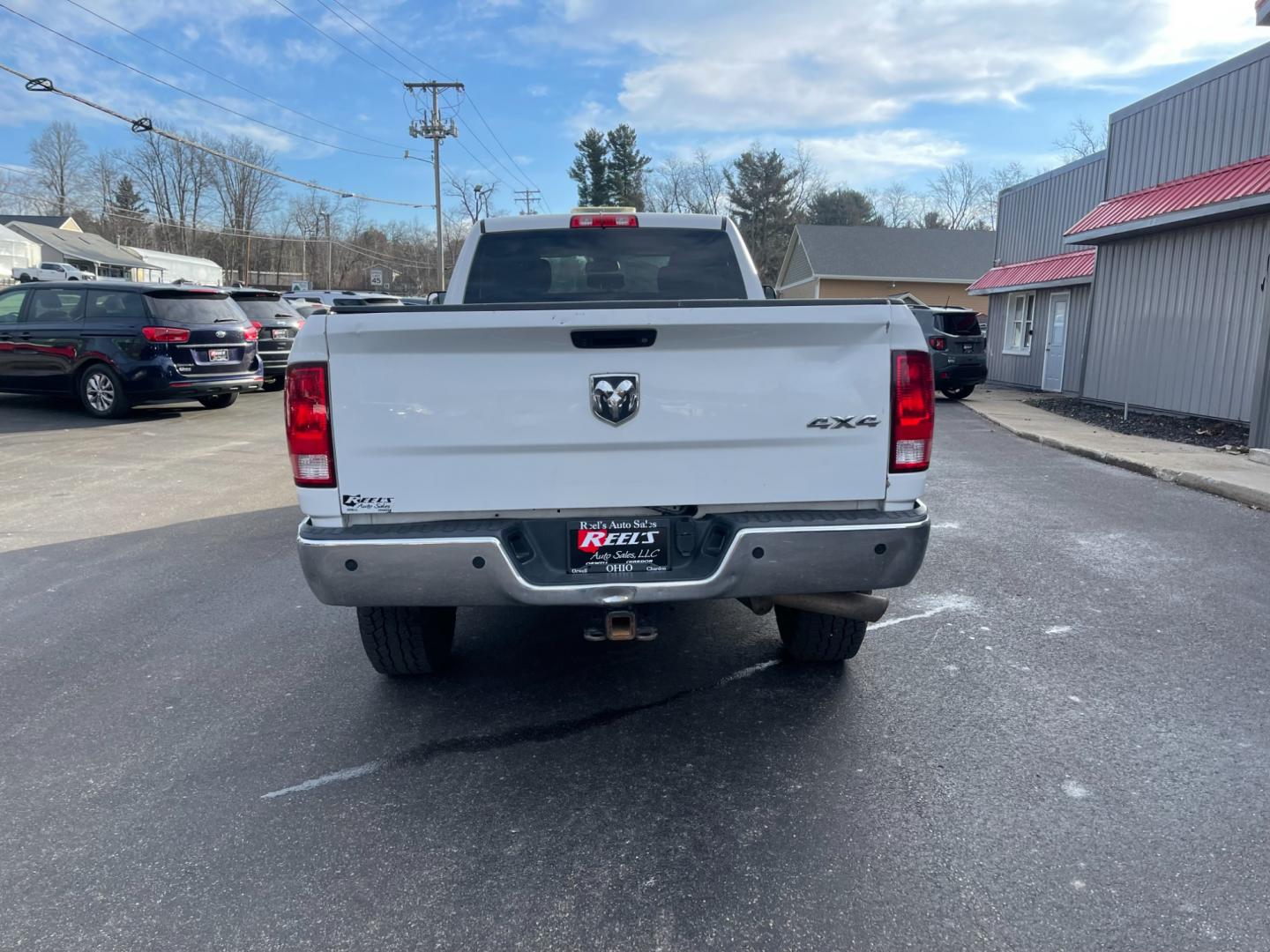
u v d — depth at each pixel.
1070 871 2.57
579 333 2.96
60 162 77.31
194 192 77.19
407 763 3.26
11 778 3.18
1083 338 17.09
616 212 5.11
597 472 3.06
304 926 2.38
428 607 3.66
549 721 3.59
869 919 2.38
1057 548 6.11
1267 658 4.16
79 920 2.42
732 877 2.57
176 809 2.97
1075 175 18.30
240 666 4.21
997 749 3.30
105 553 6.16
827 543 3.04
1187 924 2.34
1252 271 11.27
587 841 2.75
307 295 27.08
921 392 3.08
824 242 40.41
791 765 3.21
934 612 4.83
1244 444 10.16
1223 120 12.21
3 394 15.07
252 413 13.51
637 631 3.20
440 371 2.98
